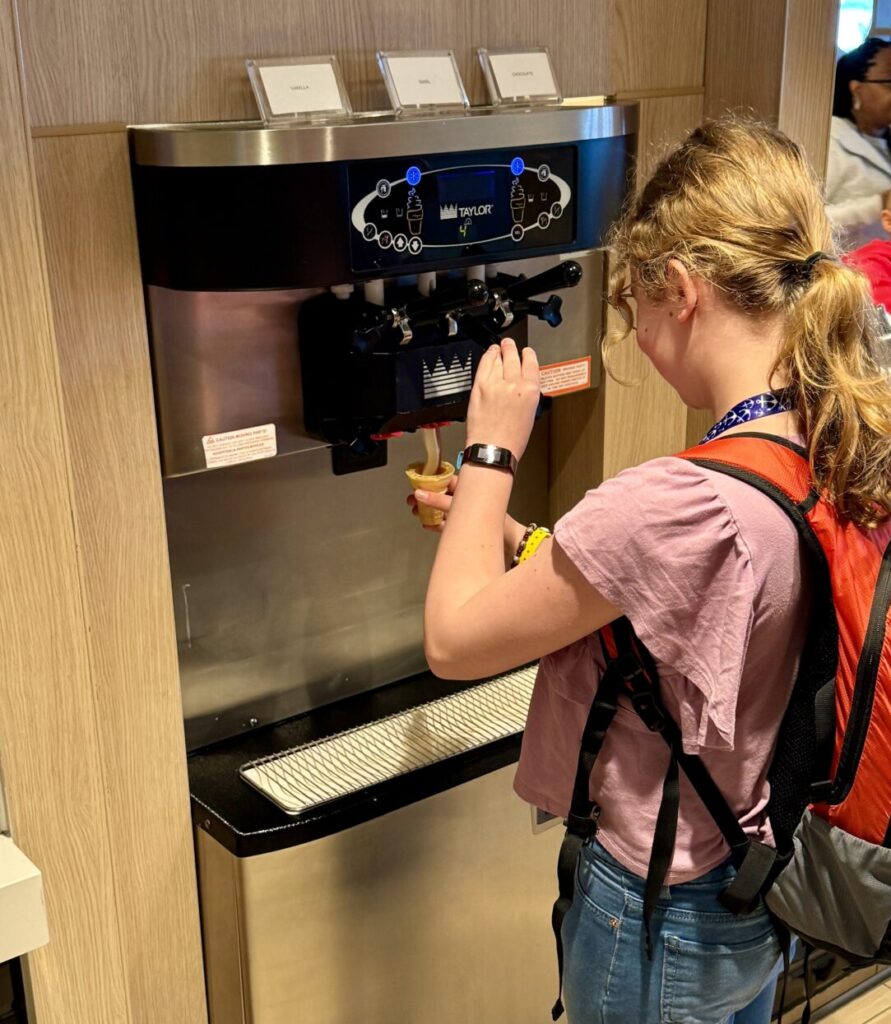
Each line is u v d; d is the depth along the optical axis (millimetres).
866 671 1205
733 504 1158
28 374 1360
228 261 1445
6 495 1379
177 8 1463
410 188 1507
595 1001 1403
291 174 1417
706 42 1993
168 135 1406
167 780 1678
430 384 1623
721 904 1318
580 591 1191
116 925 1619
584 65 1852
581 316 1925
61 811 1522
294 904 1688
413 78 1619
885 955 1300
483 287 1548
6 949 1432
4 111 1280
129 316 1489
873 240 2146
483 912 1882
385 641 2037
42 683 1461
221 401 1603
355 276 1490
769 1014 1709
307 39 1574
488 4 1723
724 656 1159
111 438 1511
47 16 1368
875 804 1229
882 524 1217
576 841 1376
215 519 1790
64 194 1413
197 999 1800
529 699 1960
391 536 1993
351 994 1787
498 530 1299
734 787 1275
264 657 1900
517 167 1596
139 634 1598
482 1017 1947
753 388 1233
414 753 1800
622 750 1322
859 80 2031
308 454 1855
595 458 2064
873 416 1175
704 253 1213
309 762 1788
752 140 1271
